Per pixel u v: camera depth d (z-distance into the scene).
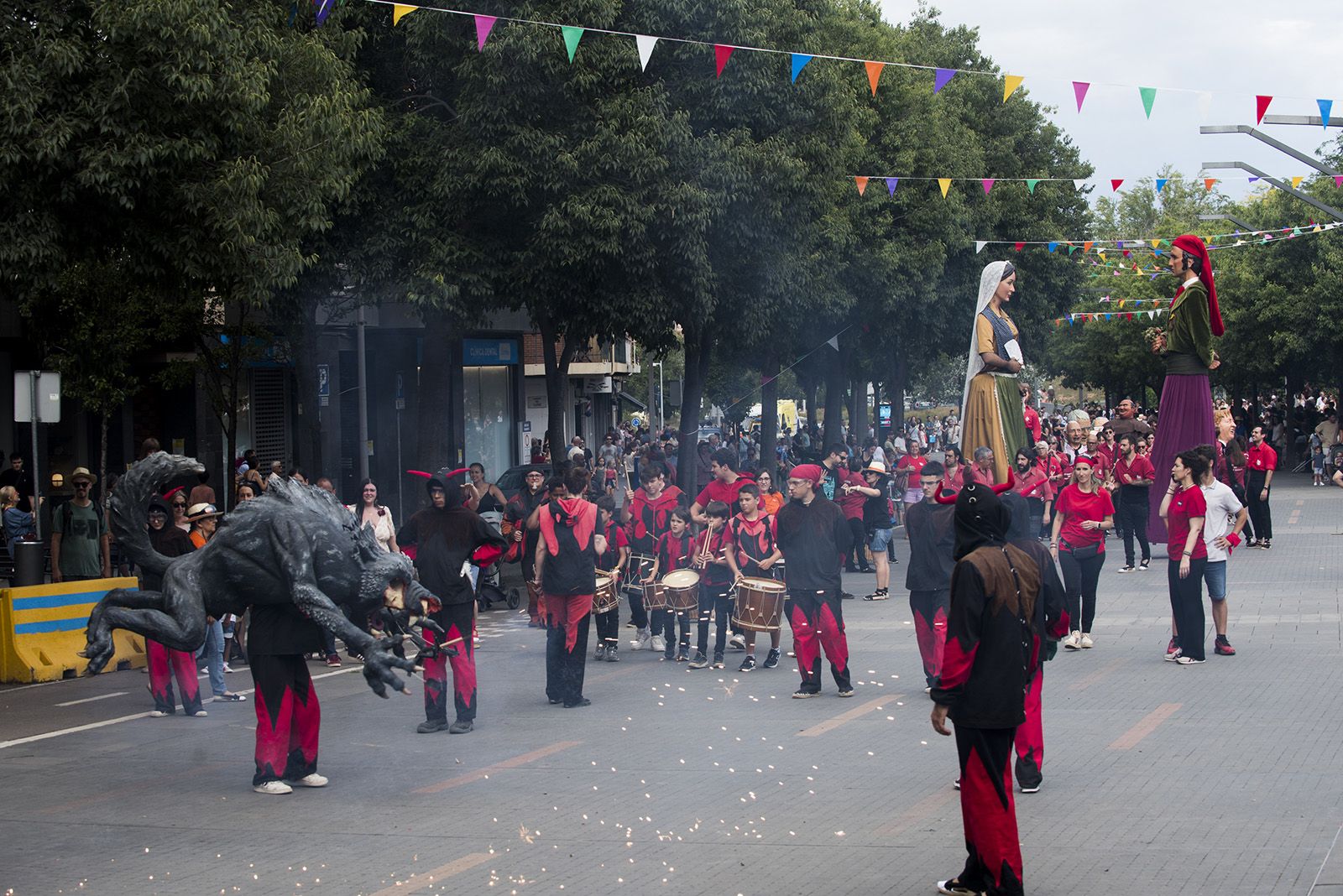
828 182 28.25
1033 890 6.96
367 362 36.31
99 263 21.88
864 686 13.52
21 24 15.29
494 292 23.73
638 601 16.89
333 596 9.98
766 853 7.90
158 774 10.67
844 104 27.83
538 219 23.09
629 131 22.78
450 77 23.59
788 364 43.56
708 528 15.30
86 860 8.19
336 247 23.45
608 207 22.70
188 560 9.98
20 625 15.91
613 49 22.64
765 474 16.95
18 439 28.06
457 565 11.86
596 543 12.88
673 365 83.19
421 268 22.75
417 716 12.78
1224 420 26.31
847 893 7.11
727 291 27.88
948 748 10.62
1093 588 15.22
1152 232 74.50
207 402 29.81
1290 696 12.10
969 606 6.74
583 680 13.05
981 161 46.06
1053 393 127.69
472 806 9.26
